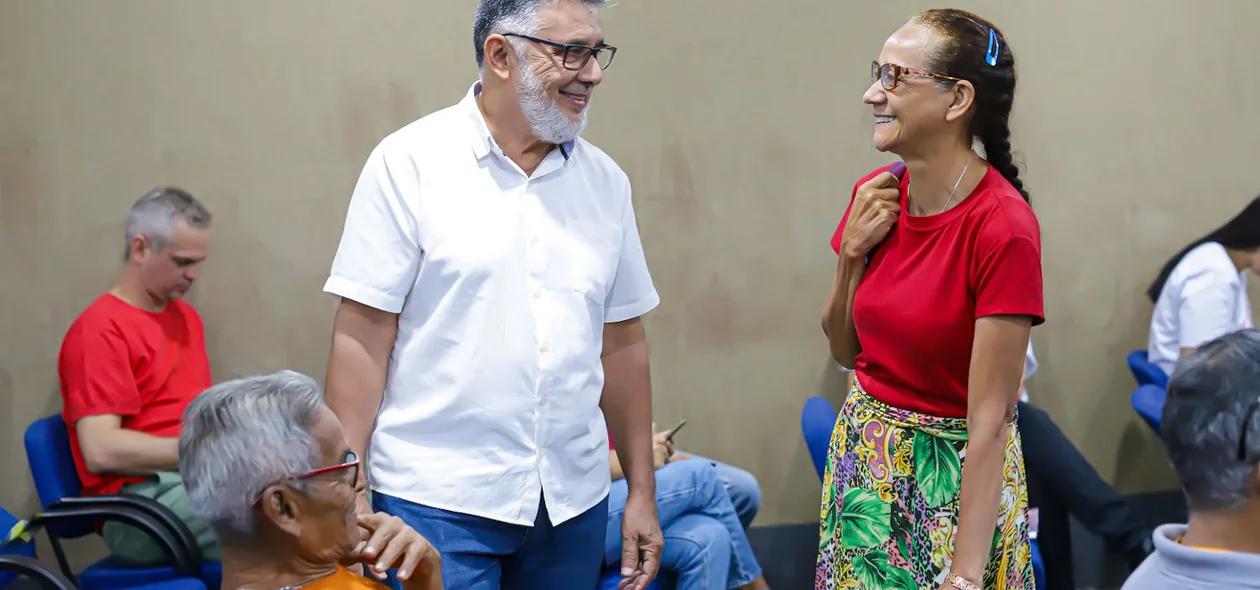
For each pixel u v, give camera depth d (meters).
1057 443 3.06
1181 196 3.83
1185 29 3.75
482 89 1.90
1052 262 3.76
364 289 1.82
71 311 3.09
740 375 3.53
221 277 3.14
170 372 2.88
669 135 3.38
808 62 3.44
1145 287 3.85
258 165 3.12
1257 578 1.18
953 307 1.69
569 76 1.79
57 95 3.00
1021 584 1.84
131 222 2.81
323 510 1.35
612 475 2.81
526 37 1.78
